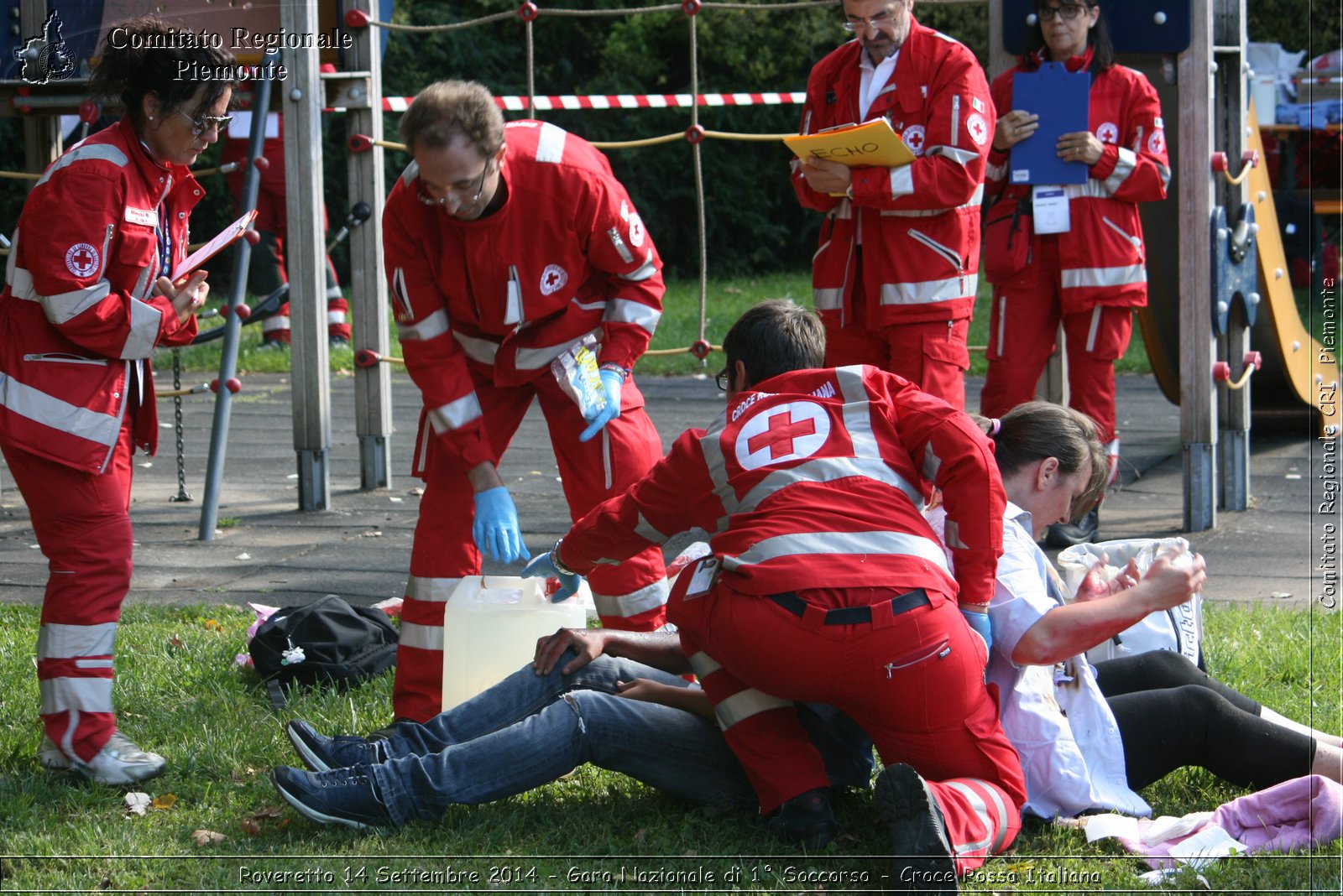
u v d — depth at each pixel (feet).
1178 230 44.62
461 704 21.88
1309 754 20.75
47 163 49.83
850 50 33.71
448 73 120.98
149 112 21.54
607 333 24.58
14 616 31.91
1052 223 36.78
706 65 125.80
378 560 37.52
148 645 29.27
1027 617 20.01
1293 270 90.94
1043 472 21.27
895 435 20.12
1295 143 96.99
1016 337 38.06
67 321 21.25
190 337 24.00
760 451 20.07
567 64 124.67
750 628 19.01
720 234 123.34
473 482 23.85
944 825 17.89
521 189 22.70
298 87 42.73
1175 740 21.22
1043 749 20.52
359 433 46.96
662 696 21.79
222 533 40.93
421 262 23.40
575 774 22.57
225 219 109.19
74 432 21.81
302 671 27.02
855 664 18.79
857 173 31.78
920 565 19.15
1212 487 39.68
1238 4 40.86
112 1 43.04
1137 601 19.92
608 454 24.64
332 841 20.16
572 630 22.29
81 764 22.33
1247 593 33.42
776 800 20.03
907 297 32.63
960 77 31.83
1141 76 37.47
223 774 22.85
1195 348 39.19
